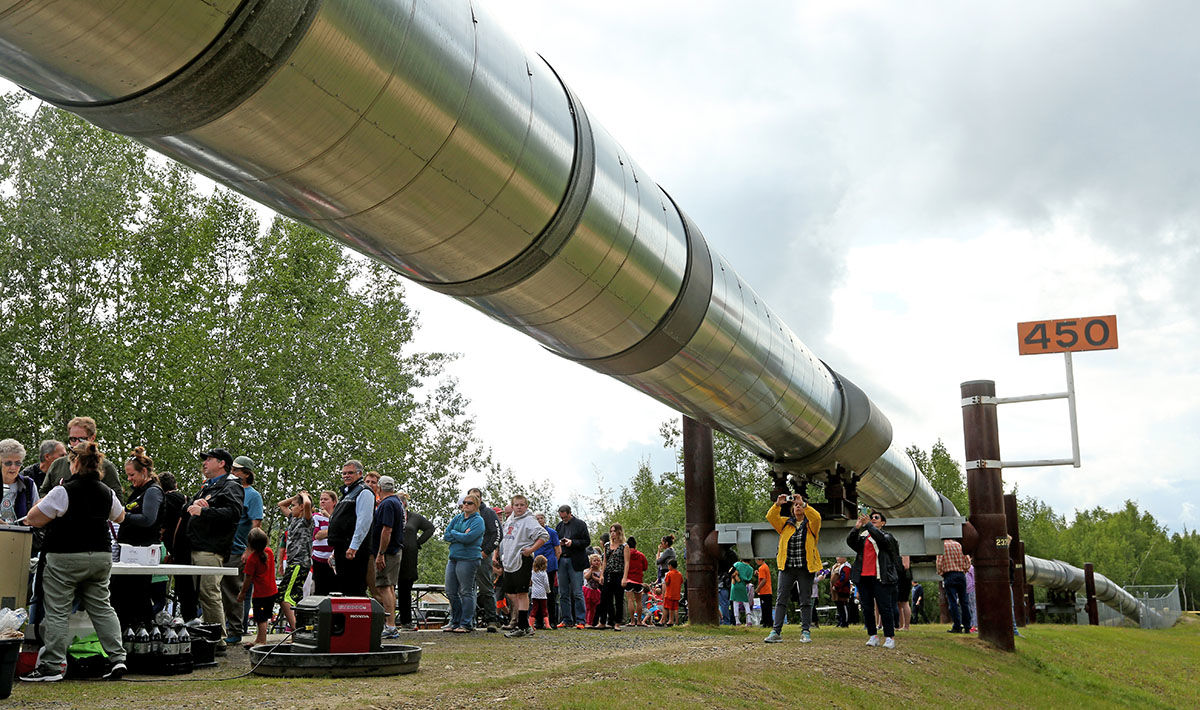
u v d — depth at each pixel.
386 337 37.72
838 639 13.43
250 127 5.14
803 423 13.88
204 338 26.59
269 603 9.66
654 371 10.37
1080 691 13.52
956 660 12.52
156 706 6.07
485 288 7.47
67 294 26.44
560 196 7.09
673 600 17.62
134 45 4.45
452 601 12.75
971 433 14.98
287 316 28.33
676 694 7.72
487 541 13.77
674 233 9.24
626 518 50.94
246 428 27.64
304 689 6.92
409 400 41.19
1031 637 17.22
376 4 5.09
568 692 7.17
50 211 25.31
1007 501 20.56
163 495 9.38
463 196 6.30
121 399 25.69
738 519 46.19
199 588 9.93
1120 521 99.00
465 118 5.91
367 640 8.03
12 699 6.21
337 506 9.93
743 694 8.23
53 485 9.42
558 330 8.64
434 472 46.41
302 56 4.88
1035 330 15.32
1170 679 16.86
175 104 4.87
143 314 27.17
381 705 6.28
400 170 5.84
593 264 7.89
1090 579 32.19
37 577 7.94
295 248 29.75
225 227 29.75
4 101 25.59
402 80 5.39
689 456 16.06
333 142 5.43
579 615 14.64
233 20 4.54
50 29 4.26
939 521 14.72
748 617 20.34
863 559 12.40
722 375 11.21
